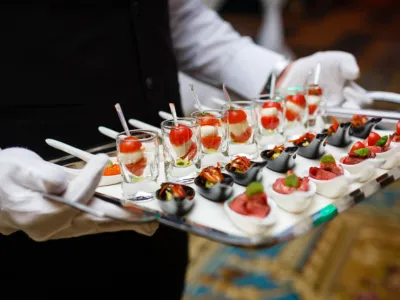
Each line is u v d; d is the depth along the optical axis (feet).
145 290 4.82
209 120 3.75
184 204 2.91
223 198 3.11
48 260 4.16
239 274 6.83
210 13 5.32
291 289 6.48
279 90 4.66
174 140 3.41
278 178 3.36
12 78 3.85
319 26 23.30
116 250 4.45
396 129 4.03
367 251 7.21
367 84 14.33
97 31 4.09
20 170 2.85
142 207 2.86
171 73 4.74
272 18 14.49
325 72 4.82
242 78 5.10
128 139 3.25
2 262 4.01
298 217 2.96
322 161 3.43
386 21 23.93
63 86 4.02
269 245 2.51
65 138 4.11
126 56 4.29
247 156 3.96
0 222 2.97
